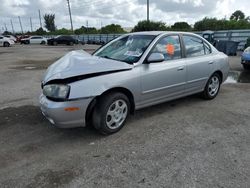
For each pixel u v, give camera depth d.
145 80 4.02
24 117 4.51
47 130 3.97
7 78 8.15
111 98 3.64
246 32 18.80
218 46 16.77
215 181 2.67
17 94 6.09
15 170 2.89
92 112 3.66
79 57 4.05
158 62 4.24
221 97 5.84
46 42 41.19
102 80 3.52
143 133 3.85
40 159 3.13
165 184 2.62
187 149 3.35
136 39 4.53
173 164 3.00
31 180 2.71
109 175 2.79
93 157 3.17
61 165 2.99
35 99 5.64
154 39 4.30
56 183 2.65
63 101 3.33
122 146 3.45
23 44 39.31
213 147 3.41
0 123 4.24
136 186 2.60
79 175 2.79
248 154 3.23
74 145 3.49
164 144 3.49
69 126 3.46
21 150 3.35
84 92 3.37
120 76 3.71
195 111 4.83
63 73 3.41
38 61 13.59
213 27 38.47
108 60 3.88
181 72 4.61
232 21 38.53
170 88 4.50
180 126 4.11
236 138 3.68
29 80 7.80
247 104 5.29
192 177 2.74
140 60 4.01
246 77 8.43
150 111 4.82
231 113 4.73
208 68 5.22
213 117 4.52
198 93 5.48
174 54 4.58
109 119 3.74
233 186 2.59
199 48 5.16
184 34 4.87
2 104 5.28
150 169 2.89
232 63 12.06
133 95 3.94
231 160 3.08
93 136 3.76
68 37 37.16
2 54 18.52
